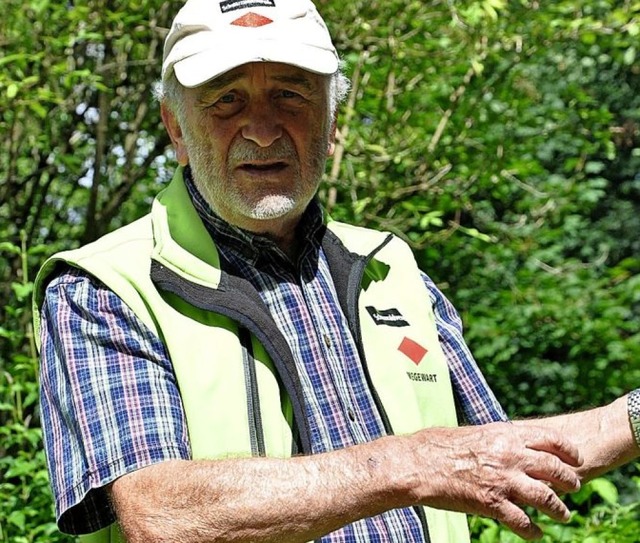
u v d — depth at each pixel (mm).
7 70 4414
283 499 1505
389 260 2104
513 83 5211
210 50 1888
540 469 1475
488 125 5250
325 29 2012
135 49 5297
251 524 1507
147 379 1714
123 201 5480
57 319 1787
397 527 1807
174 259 1820
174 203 1937
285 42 1902
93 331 1750
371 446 1537
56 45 4516
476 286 6098
